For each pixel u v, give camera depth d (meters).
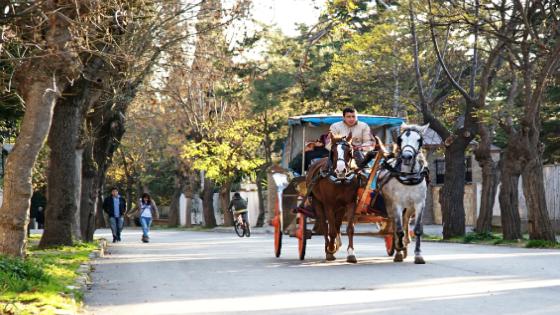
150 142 67.44
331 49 46.28
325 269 16.22
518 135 27.16
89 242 28.56
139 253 24.39
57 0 15.60
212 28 25.22
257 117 51.34
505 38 25.50
